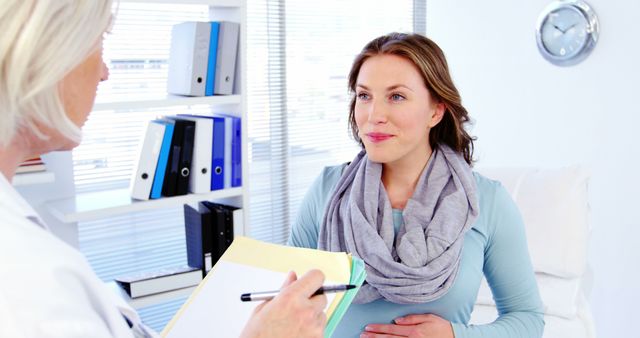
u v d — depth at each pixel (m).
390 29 3.56
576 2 2.74
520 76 3.00
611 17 2.65
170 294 2.16
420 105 1.34
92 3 0.60
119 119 2.59
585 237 2.14
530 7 2.91
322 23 3.26
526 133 3.02
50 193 2.20
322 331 0.77
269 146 3.13
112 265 2.67
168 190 2.15
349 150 3.46
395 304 1.35
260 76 3.05
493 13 3.07
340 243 1.44
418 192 1.43
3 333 0.49
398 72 1.33
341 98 3.39
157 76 2.68
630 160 2.66
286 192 3.22
